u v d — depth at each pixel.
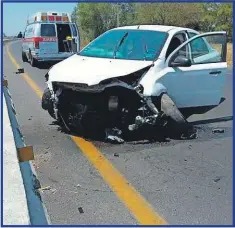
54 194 4.40
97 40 7.74
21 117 8.13
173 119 6.46
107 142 6.38
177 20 42.72
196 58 7.32
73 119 6.54
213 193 4.52
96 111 6.28
